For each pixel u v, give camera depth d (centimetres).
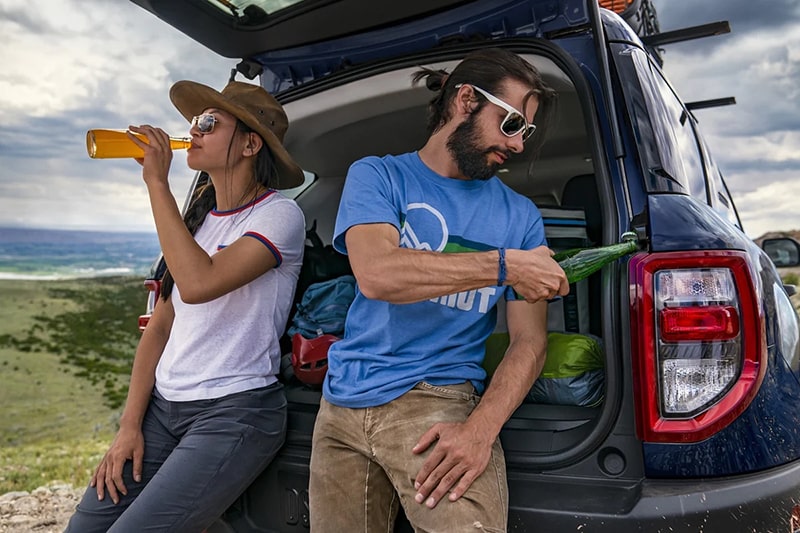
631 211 165
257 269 181
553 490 153
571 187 234
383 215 155
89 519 183
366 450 158
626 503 145
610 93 172
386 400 156
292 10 214
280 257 185
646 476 149
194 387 181
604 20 190
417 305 160
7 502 444
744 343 148
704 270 148
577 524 145
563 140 276
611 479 152
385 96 236
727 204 257
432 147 169
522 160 298
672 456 147
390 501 166
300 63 244
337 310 212
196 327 185
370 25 220
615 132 168
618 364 154
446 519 142
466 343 165
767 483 146
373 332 163
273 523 183
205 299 174
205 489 171
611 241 163
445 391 157
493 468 148
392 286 147
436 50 212
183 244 173
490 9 204
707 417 146
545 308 169
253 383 181
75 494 470
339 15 213
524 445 159
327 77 234
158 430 189
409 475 149
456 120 165
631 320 151
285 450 184
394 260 148
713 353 147
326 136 258
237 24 224
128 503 185
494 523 142
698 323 146
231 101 193
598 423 153
